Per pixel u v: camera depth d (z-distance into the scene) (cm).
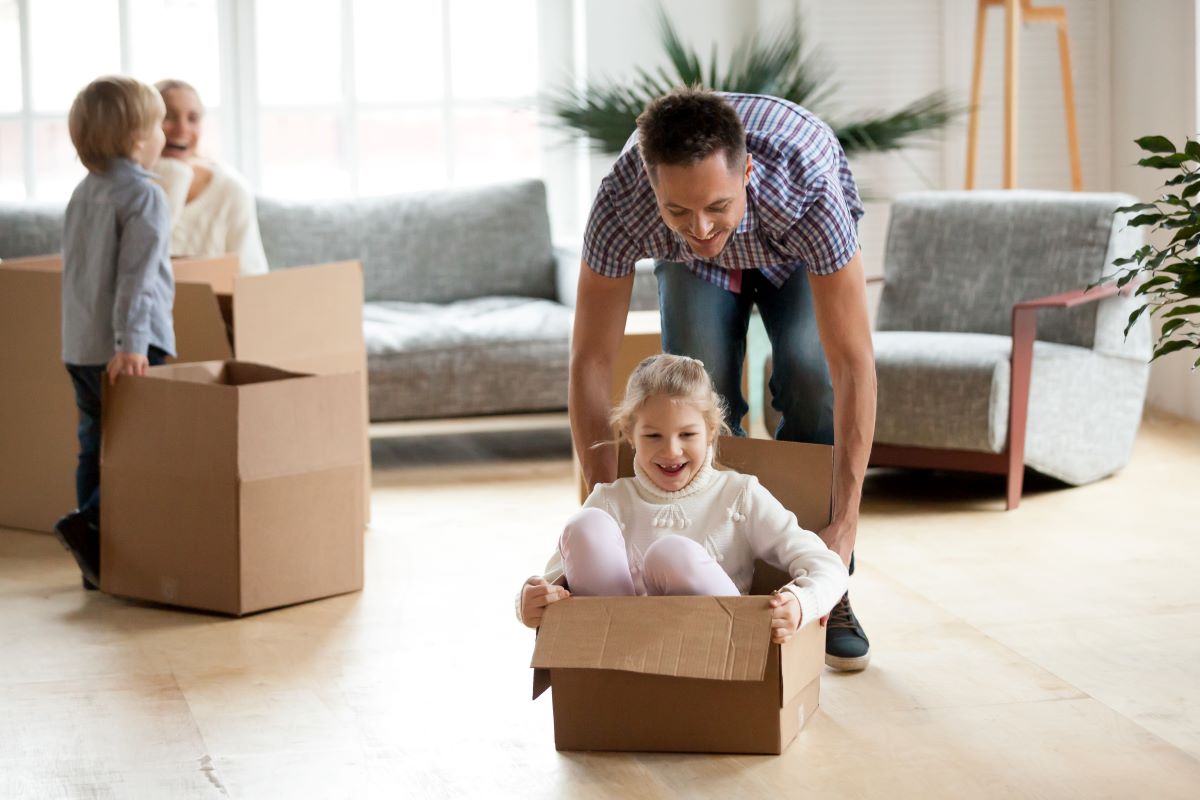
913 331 509
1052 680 299
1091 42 611
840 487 276
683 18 626
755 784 251
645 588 267
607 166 639
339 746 273
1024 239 493
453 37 629
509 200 587
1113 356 472
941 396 442
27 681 310
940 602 354
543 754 267
